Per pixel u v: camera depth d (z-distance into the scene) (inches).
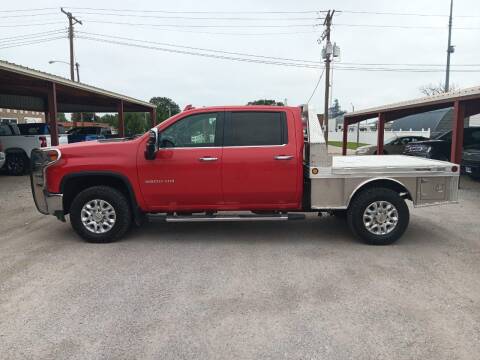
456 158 470.6
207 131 228.1
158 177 226.5
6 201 374.9
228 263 200.5
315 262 201.8
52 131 570.3
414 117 1371.8
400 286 171.3
